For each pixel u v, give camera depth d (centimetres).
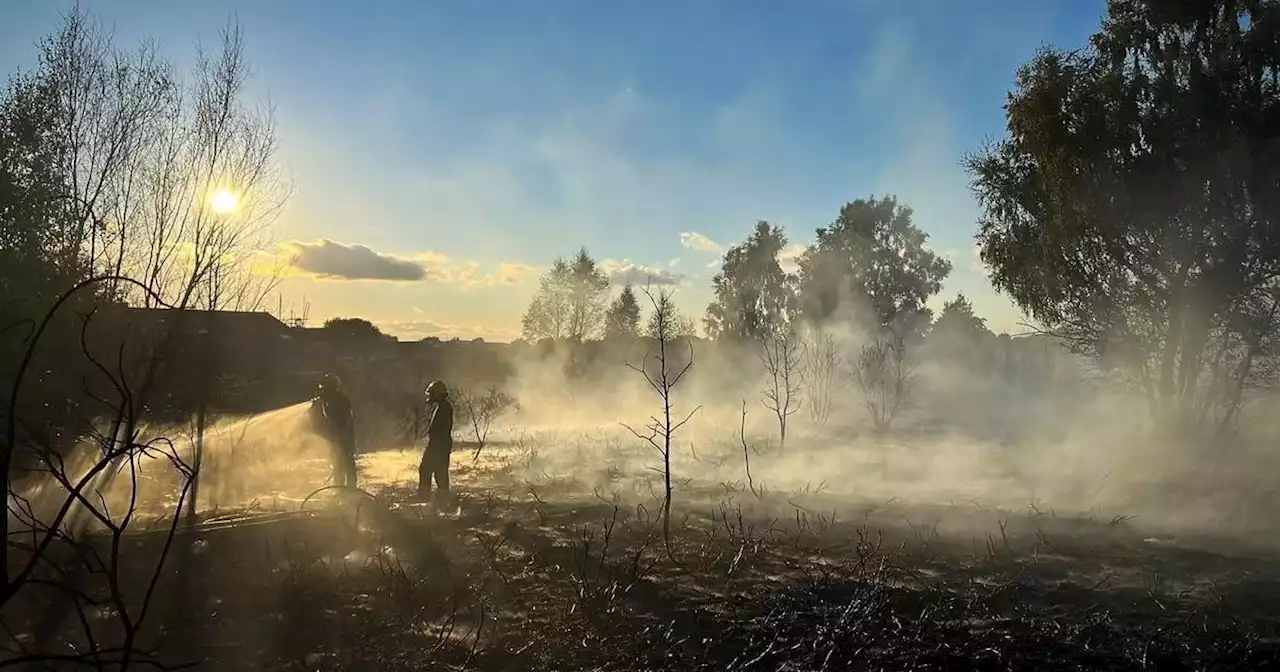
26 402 804
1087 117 1966
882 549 898
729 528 978
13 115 1156
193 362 936
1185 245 1933
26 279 973
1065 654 609
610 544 914
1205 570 841
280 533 912
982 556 884
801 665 585
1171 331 1989
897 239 3641
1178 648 620
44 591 665
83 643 574
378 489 1309
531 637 628
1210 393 2027
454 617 658
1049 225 2086
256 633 620
